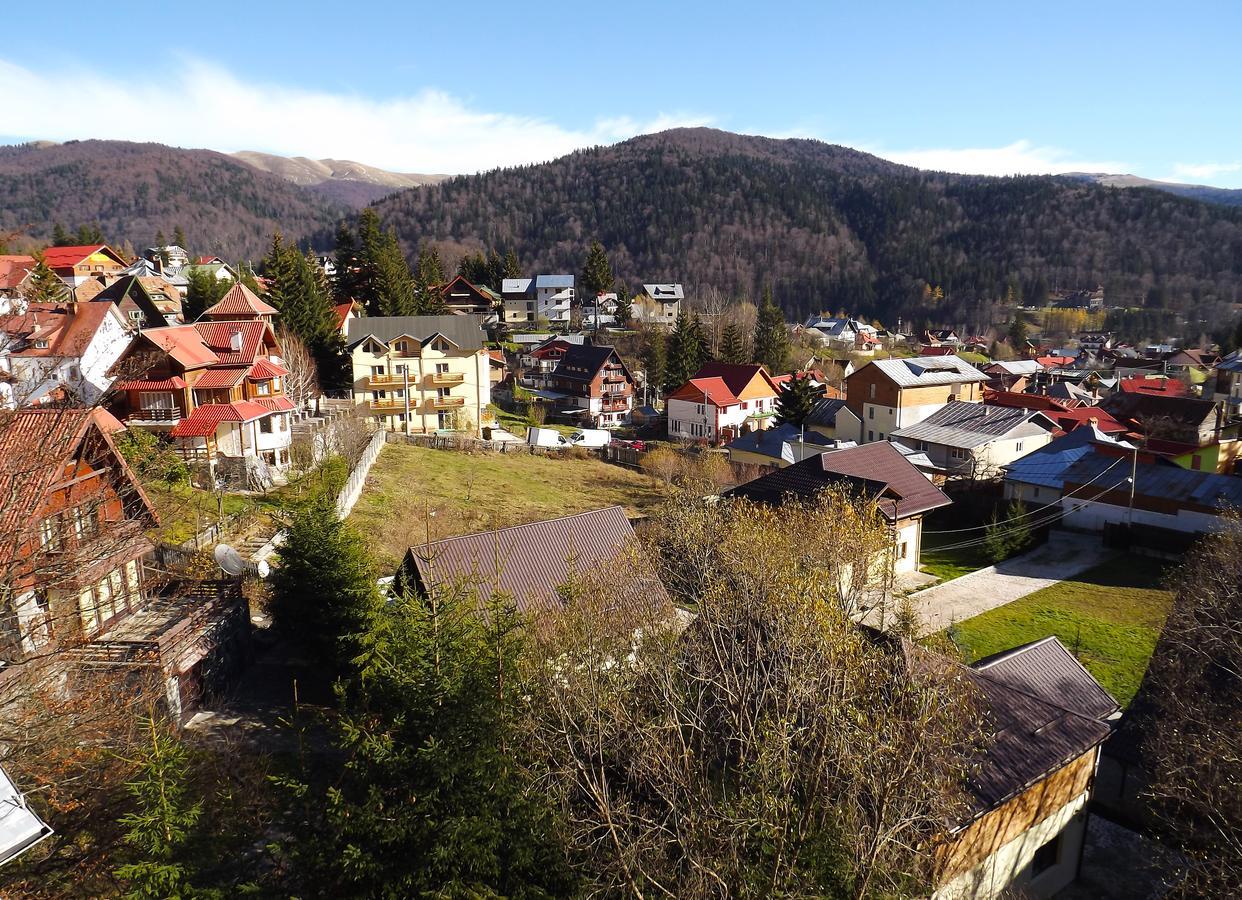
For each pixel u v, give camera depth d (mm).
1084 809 20219
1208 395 91875
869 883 12945
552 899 12078
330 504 26938
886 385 74500
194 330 47250
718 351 111375
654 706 16734
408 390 69750
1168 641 23812
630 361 111812
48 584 17578
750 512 34656
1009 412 62594
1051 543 47000
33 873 14344
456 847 11398
